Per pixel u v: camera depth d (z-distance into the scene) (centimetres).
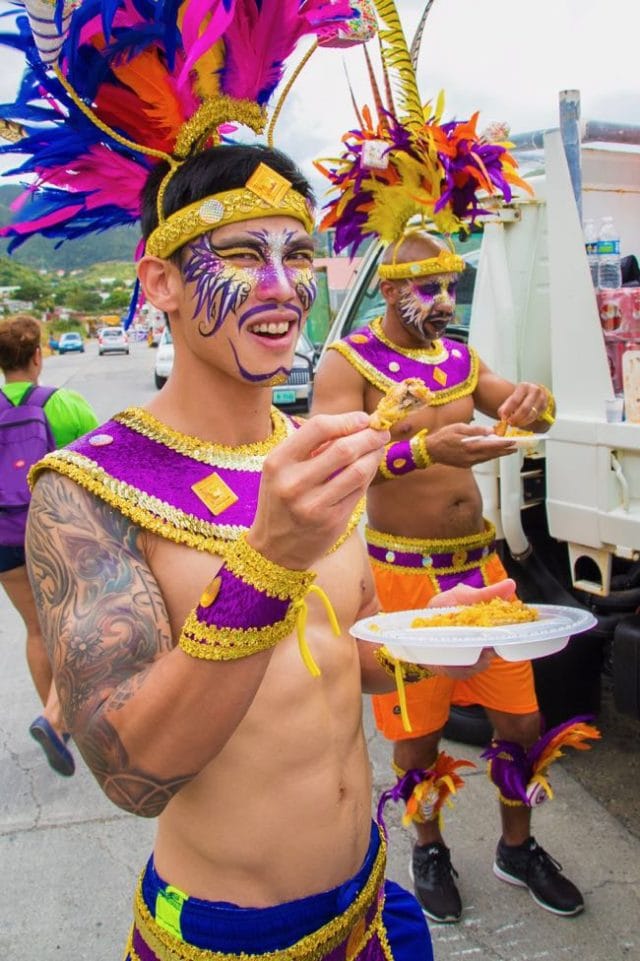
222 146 110
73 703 92
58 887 254
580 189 246
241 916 108
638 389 233
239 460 112
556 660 301
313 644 114
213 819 107
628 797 285
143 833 279
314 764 111
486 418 297
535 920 230
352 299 402
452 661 117
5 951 229
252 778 106
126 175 122
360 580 126
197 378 112
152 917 114
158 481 105
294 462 80
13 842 277
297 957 110
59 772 303
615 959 214
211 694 85
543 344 301
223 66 112
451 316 245
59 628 95
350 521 125
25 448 302
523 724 234
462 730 323
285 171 111
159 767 88
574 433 253
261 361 108
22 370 317
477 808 284
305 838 110
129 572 99
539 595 307
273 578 83
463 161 232
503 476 288
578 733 228
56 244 131
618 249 265
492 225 287
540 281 295
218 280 105
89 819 288
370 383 244
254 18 112
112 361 3123
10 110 118
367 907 120
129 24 111
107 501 102
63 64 110
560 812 279
